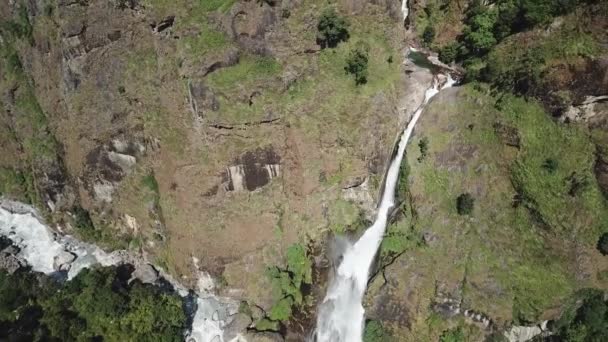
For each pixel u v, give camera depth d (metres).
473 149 68.81
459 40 76.00
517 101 66.12
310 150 72.12
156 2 72.50
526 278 63.66
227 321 73.56
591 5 61.88
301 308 72.31
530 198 64.12
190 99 70.75
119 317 67.50
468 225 67.69
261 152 71.00
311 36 72.00
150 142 75.81
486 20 71.94
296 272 74.06
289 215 74.38
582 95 61.44
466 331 65.44
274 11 70.19
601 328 59.41
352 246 74.69
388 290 68.62
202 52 69.69
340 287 73.00
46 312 68.38
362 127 72.56
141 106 75.12
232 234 73.75
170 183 75.19
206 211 73.38
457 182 69.31
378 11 75.50
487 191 67.50
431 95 74.06
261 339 68.88
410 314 67.38
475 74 70.50
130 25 74.56
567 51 62.31
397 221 72.38
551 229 62.88
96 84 78.75
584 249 62.16
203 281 76.88
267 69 70.44
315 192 73.75
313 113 71.62
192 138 72.06
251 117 69.88
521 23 69.00
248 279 74.81
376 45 75.31
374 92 73.38
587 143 61.94
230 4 69.56
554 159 63.00
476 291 65.50
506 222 66.00
